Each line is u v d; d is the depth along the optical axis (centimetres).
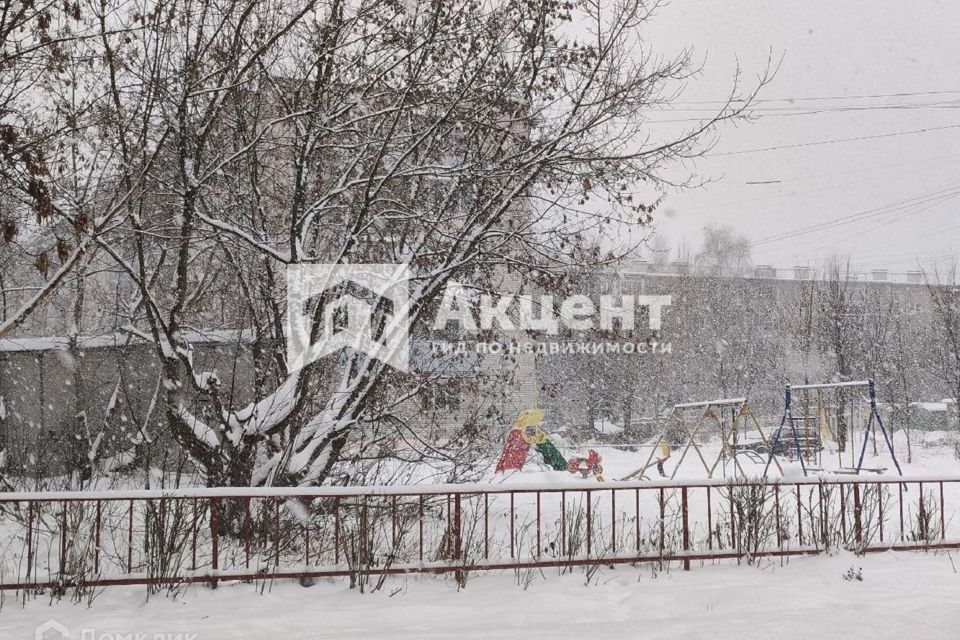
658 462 1822
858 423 3641
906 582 654
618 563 702
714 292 4200
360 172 1002
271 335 989
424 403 1134
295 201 897
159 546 608
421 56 912
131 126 872
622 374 3419
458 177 984
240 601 582
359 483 989
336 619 537
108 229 775
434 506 938
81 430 1211
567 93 932
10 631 500
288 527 712
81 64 846
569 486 679
